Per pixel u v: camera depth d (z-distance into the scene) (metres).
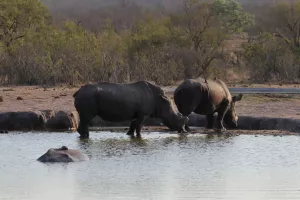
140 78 90.00
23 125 54.69
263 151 44.09
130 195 33.06
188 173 37.66
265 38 115.19
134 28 125.50
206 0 126.56
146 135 51.59
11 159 41.44
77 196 32.91
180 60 104.19
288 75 101.81
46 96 69.62
